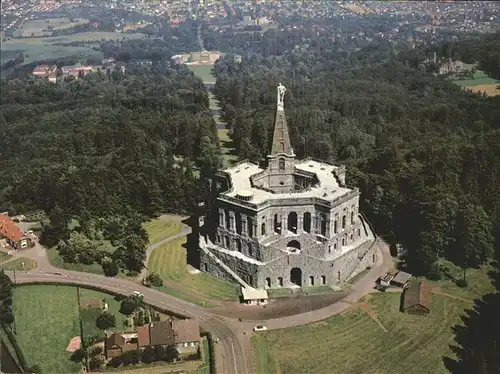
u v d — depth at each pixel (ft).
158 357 458.09
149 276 565.94
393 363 453.58
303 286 563.89
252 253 563.48
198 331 479.00
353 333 490.08
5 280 544.21
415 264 596.29
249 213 552.41
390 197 652.89
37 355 463.83
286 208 560.61
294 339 483.92
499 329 487.61
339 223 564.30
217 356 463.01
